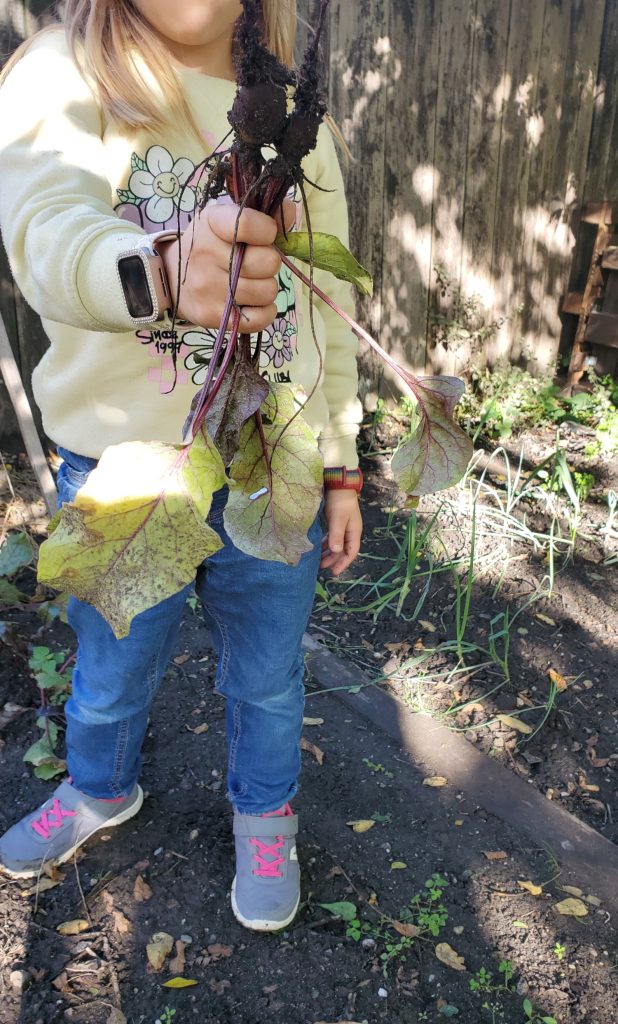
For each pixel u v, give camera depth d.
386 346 3.91
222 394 0.74
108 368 1.11
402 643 2.37
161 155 1.06
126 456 0.70
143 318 0.78
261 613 1.27
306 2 3.16
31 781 1.81
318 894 1.58
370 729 2.04
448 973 1.45
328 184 1.29
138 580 0.69
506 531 2.94
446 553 2.68
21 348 3.00
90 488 0.68
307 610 1.31
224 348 0.78
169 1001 1.38
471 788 1.87
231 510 0.82
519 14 3.81
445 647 2.32
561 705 2.15
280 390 0.84
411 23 3.48
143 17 1.02
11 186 0.94
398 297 3.88
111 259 0.77
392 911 1.56
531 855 1.70
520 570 2.75
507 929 1.54
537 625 2.48
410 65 3.54
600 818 1.83
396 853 1.68
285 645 1.31
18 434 3.09
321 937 1.50
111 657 1.27
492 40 3.76
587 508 3.23
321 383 1.36
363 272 0.74
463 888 1.62
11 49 2.66
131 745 1.50
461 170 3.88
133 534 0.69
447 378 0.78
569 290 4.57
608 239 4.40
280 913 1.48
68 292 0.81
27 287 0.93
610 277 4.44
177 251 0.76
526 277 4.36
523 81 3.94
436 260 3.96
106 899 1.53
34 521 2.73
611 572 2.79
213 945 1.47
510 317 4.36
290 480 0.82
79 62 1.01
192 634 2.34
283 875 1.50
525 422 4.13
